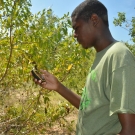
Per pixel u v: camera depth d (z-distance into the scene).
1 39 2.51
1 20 2.43
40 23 2.28
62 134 4.12
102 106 1.27
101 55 1.30
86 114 1.35
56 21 2.18
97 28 1.35
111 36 1.37
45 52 2.15
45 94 2.95
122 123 1.10
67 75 3.05
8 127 3.02
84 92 1.41
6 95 3.29
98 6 1.36
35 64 2.20
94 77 1.30
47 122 3.34
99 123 1.28
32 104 3.17
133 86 1.11
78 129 1.46
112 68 1.17
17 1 2.13
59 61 2.75
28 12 2.32
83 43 1.39
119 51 1.18
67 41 2.68
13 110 3.25
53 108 3.35
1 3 2.12
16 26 2.22
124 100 1.09
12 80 3.13
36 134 3.33
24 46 2.29
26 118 3.21
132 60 1.15
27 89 3.54
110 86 1.20
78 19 1.37
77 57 2.75
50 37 2.07
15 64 2.69
